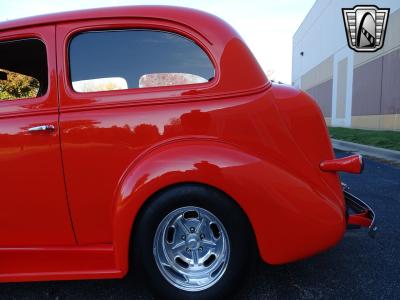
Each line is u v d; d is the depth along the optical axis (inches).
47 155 89.5
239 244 86.6
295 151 91.0
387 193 198.7
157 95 90.4
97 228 91.7
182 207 86.4
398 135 510.9
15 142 89.9
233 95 89.7
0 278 90.7
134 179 85.0
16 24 94.2
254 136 88.7
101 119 89.2
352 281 102.7
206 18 94.2
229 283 87.5
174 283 89.3
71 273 89.9
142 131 88.4
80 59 93.4
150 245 87.0
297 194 86.5
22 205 91.3
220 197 85.0
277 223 85.0
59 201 90.7
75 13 94.4
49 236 92.9
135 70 93.4
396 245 127.6
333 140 548.1
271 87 94.7
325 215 87.9
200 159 84.0
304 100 94.9
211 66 91.7
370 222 98.7
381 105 698.2
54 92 91.5
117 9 94.2
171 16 93.1
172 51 93.2
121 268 87.7
